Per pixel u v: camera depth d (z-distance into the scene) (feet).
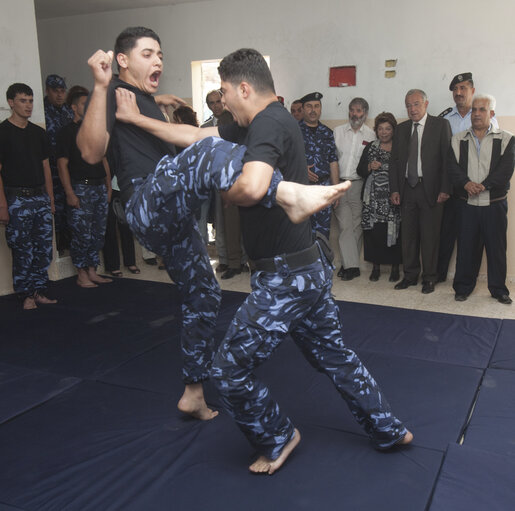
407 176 15.20
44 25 20.70
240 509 5.80
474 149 13.82
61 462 6.76
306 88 17.37
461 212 14.06
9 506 5.90
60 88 16.89
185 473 6.47
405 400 8.25
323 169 16.35
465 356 10.03
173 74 19.08
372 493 6.02
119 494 6.09
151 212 5.86
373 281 16.48
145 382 9.08
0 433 7.49
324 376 9.09
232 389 5.81
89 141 6.31
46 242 13.96
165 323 12.20
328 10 16.63
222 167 5.24
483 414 7.82
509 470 6.20
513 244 15.62
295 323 5.90
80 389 8.85
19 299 14.01
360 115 16.17
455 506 5.59
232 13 17.83
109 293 14.85
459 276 14.35
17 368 9.70
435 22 15.61
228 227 16.88
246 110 5.75
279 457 6.45
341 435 7.27
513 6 14.76
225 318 12.49
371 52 16.42
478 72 15.44
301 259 5.80
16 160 13.15
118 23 19.52
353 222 16.66
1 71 14.12
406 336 11.12
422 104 14.67
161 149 7.19
